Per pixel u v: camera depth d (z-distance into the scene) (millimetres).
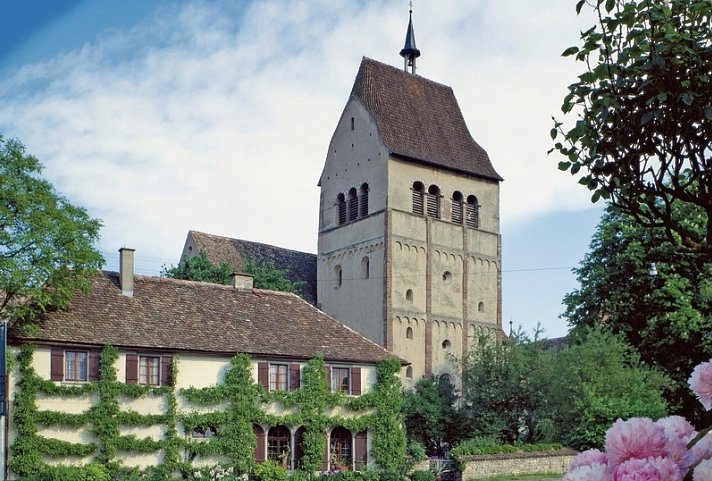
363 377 50438
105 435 41625
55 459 40469
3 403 37562
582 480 4199
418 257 68938
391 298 66562
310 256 79312
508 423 54812
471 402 57469
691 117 8930
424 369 67688
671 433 4426
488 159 75812
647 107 9039
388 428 49812
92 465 40344
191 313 48375
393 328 66375
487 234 73938
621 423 4305
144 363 44000
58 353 41375
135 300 47312
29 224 39250
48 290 42406
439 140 72875
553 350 56656
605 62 9477
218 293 51500
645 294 50625
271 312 51844
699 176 9227
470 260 72375
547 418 52438
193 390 44531
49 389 40688
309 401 47781
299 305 53844
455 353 69875
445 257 70688
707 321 45375
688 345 48375
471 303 71812
